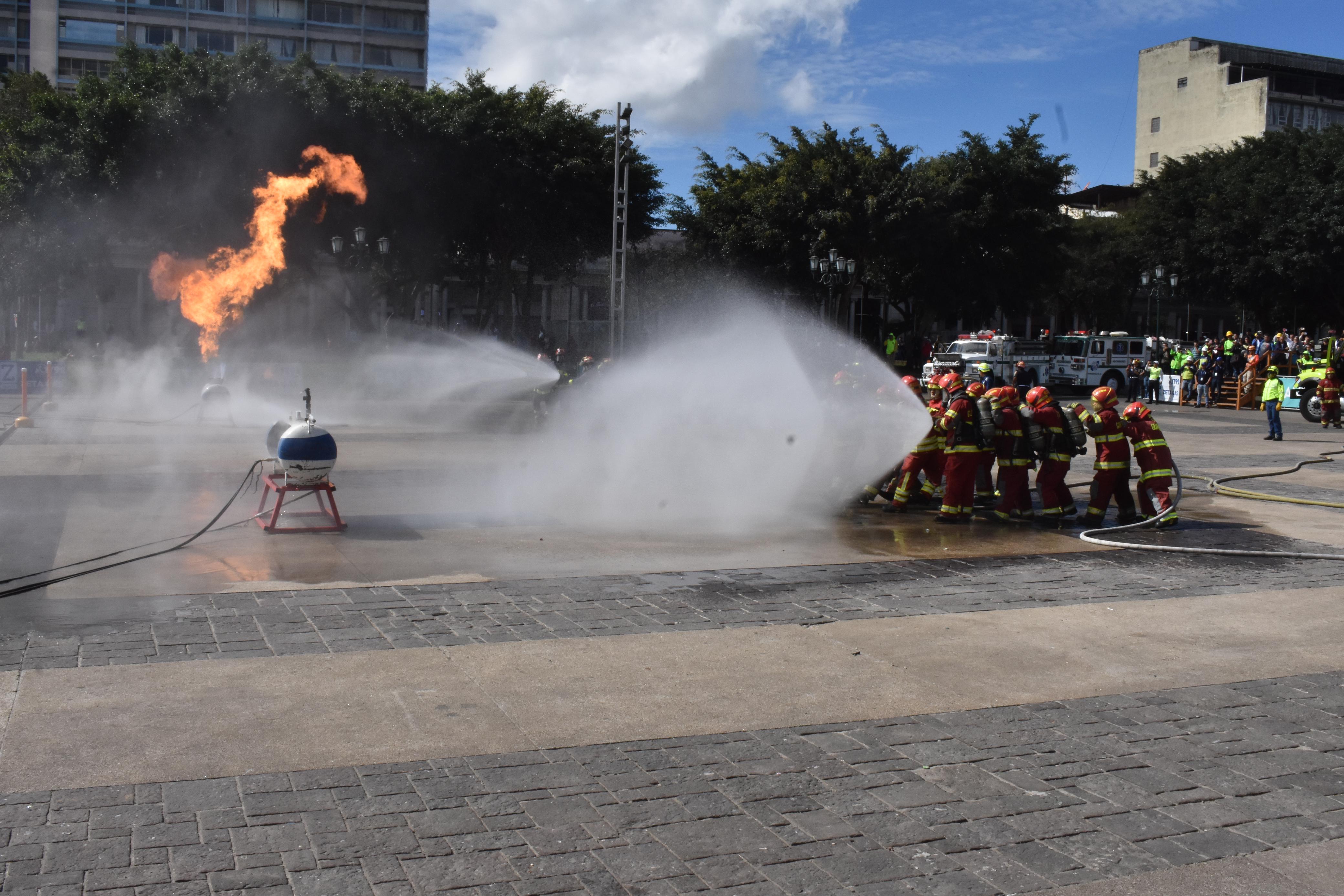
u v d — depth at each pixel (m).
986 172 41.44
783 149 41.31
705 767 4.53
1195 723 5.22
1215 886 3.64
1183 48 77.75
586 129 34.16
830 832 3.97
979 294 42.16
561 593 7.51
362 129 31.02
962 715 5.25
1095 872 3.72
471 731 4.84
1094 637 6.72
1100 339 39.72
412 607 7.00
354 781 4.28
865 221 38.97
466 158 32.00
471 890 3.48
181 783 4.21
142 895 3.38
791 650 6.26
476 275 39.12
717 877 3.62
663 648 6.23
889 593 7.80
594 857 3.72
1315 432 25.03
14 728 4.71
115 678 5.43
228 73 30.53
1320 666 6.18
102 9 62.88
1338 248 43.94
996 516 11.40
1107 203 71.19
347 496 11.70
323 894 3.42
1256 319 53.19
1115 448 11.06
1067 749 4.84
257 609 6.86
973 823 4.08
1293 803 4.32
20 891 3.37
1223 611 7.45
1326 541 10.35
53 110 31.30
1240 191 46.84
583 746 4.72
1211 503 13.00
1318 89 74.88
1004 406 11.16
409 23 67.62
